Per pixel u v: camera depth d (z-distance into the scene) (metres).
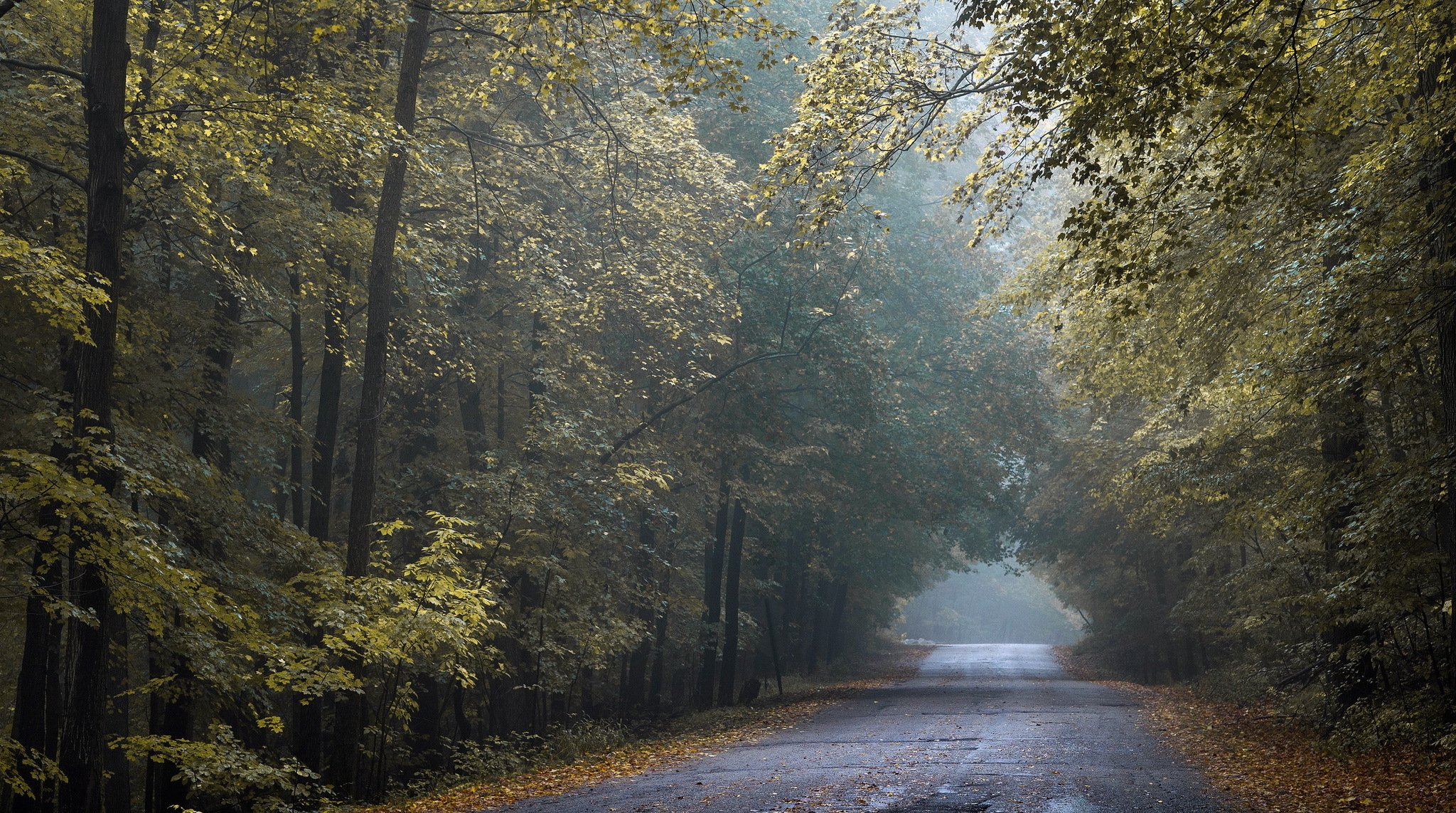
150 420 14.52
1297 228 13.11
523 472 18.83
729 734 19.81
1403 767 11.80
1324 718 16.47
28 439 12.94
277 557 15.27
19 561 11.91
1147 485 19.19
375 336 14.35
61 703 13.55
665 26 12.84
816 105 12.89
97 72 11.20
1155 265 15.37
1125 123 9.27
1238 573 19.75
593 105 17.80
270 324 20.27
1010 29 11.05
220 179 15.07
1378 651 15.21
